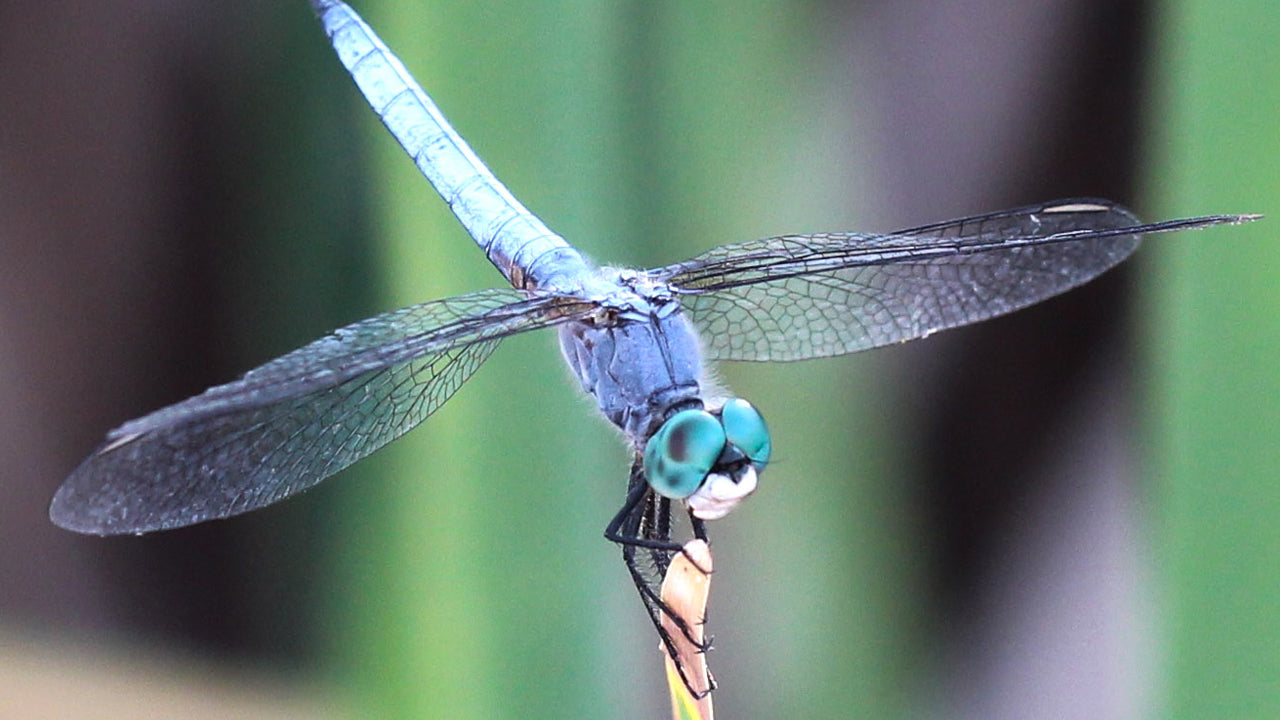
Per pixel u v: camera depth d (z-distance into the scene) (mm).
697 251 833
